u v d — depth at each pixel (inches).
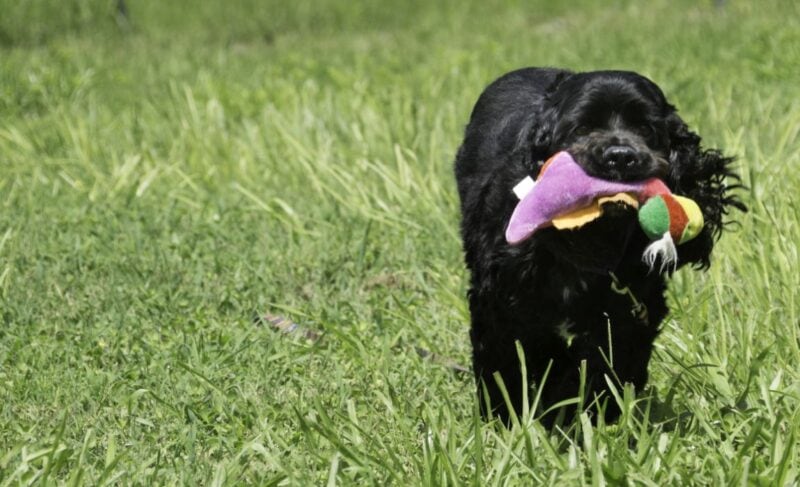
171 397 222.7
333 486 172.1
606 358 203.2
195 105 472.1
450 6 877.2
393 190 347.9
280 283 295.1
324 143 400.2
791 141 346.3
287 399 223.3
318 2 894.4
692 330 226.2
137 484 184.4
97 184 380.8
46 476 177.0
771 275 254.5
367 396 225.3
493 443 200.2
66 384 232.1
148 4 880.3
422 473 178.7
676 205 185.2
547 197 186.5
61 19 804.0
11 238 322.3
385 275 296.7
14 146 443.8
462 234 243.3
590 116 201.8
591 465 172.7
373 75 550.3
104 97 546.9
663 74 502.9
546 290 207.0
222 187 378.3
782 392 195.0
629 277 202.7
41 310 278.2
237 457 185.0
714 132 376.2
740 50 546.6
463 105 436.1
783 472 169.8
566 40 651.5
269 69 593.0
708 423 194.4
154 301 276.8
